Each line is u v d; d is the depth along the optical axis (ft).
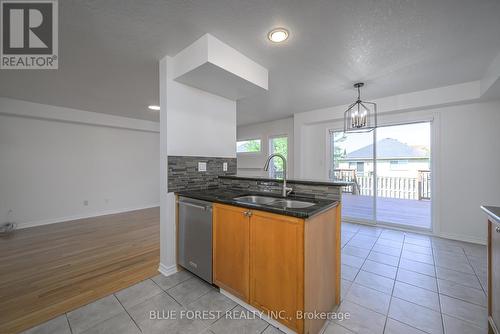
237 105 13.09
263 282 4.85
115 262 7.97
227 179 8.32
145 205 18.47
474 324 4.86
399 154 17.56
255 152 19.24
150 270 7.37
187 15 5.13
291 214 4.25
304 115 14.71
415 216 14.08
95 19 5.26
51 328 4.75
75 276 6.97
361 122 8.32
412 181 18.20
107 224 13.21
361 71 8.14
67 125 14.30
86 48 6.59
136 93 10.76
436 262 7.98
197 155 7.88
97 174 15.66
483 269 7.41
